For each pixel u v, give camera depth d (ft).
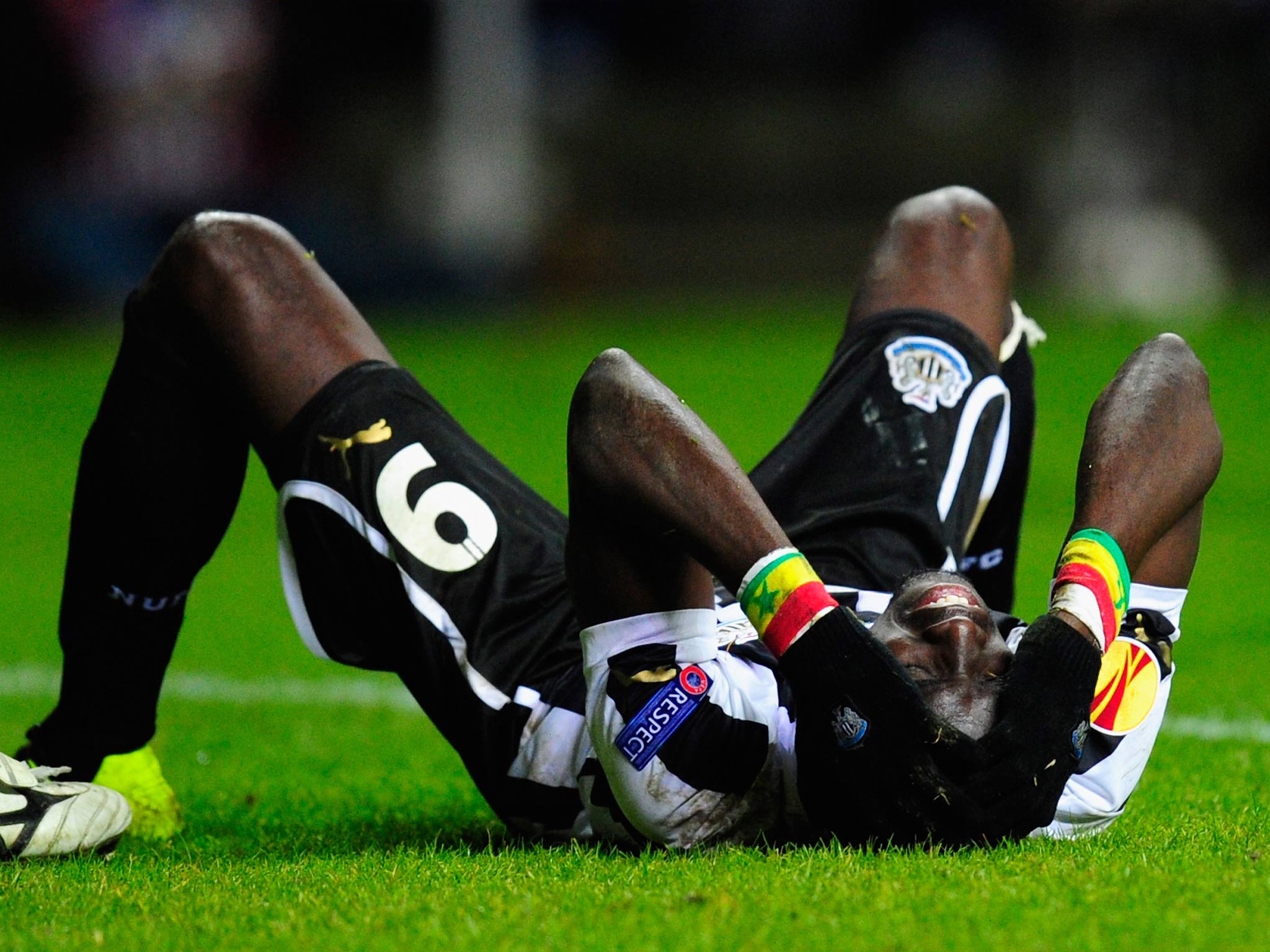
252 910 25.84
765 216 373.20
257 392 33.45
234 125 315.78
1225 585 87.25
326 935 24.21
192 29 311.27
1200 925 23.29
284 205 312.91
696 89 384.68
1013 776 25.98
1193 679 61.41
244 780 46.85
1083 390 180.96
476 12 309.42
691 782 28.19
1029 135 376.48
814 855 27.27
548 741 30.60
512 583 31.96
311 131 351.67
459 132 310.45
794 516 34.40
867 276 38.42
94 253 289.33
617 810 29.30
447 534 32.17
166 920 25.52
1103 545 27.86
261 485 153.28
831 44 387.75
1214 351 220.43
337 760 50.60
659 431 27.12
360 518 32.42
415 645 31.94
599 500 27.50
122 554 35.19
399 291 298.15
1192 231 321.73
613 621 28.37
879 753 25.81
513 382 212.64
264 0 332.19
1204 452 29.40
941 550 34.35
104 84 308.19
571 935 23.57
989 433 36.50
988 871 25.72
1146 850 28.50
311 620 33.53
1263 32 349.41
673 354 229.86
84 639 36.01
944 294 37.50
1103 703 29.35
